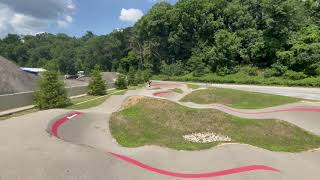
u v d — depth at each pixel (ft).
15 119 66.13
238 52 264.31
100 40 456.45
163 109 83.82
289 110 87.15
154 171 42.22
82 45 585.22
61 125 64.59
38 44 623.36
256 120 75.77
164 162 46.39
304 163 50.01
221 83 236.02
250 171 43.68
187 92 147.54
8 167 36.83
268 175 42.91
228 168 44.60
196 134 68.44
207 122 74.74
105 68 452.35
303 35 216.95
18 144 45.62
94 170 38.86
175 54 346.95
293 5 233.76
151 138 62.54
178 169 43.75
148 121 75.36
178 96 133.69
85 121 73.00
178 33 330.95
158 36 353.31
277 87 177.68
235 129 70.90
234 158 48.49
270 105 98.58
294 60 204.64
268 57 250.16
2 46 573.33
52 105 92.48
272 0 234.17
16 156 40.45
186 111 81.56
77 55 507.71
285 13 231.09
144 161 46.37
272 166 46.62
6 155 40.63
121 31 452.76
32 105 93.45
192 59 302.25
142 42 376.48
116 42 446.19
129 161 44.78
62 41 638.53
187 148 53.72
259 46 244.42
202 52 307.78
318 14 237.04
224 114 79.41
